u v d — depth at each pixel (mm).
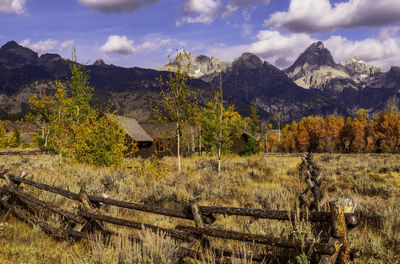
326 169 19656
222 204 8641
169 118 16188
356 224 2596
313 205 5508
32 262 3561
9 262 3496
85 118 17094
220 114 18016
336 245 2537
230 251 3361
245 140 47156
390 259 3918
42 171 13375
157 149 38250
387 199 9898
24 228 4793
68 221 4758
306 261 2633
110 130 16781
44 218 5199
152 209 3824
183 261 3650
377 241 4277
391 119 84125
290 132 112938
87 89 17109
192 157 33562
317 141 103375
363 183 12805
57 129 16203
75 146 16500
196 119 17078
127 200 8148
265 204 8258
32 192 7117
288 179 14102
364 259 3842
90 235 4137
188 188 10445
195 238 3531
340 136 96688
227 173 16859
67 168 14500
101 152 16391
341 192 10352
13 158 23812
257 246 4129
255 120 93000
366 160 30562
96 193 7840
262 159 25844
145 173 13766
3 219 4969
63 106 16422
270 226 4547
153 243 3369
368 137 90938
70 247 4152
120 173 12938
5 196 5754
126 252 3236
